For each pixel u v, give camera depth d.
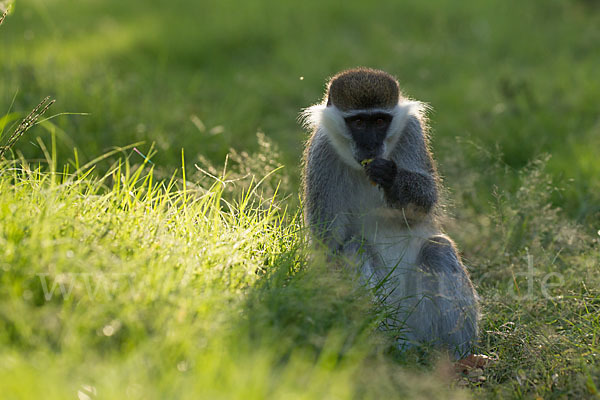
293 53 27.12
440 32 29.56
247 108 20.75
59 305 7.05
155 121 16.80
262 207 11.50
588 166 16.08
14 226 7.71
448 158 15.33
